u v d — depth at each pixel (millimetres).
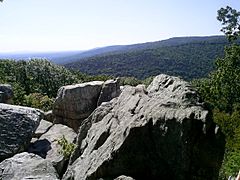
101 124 9016
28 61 50625
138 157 6996
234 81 40000
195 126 6332
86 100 16391
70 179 8430
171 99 7141
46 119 17391
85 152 8742
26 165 9375
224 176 13148
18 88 28484
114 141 7480
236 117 20953
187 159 6312
